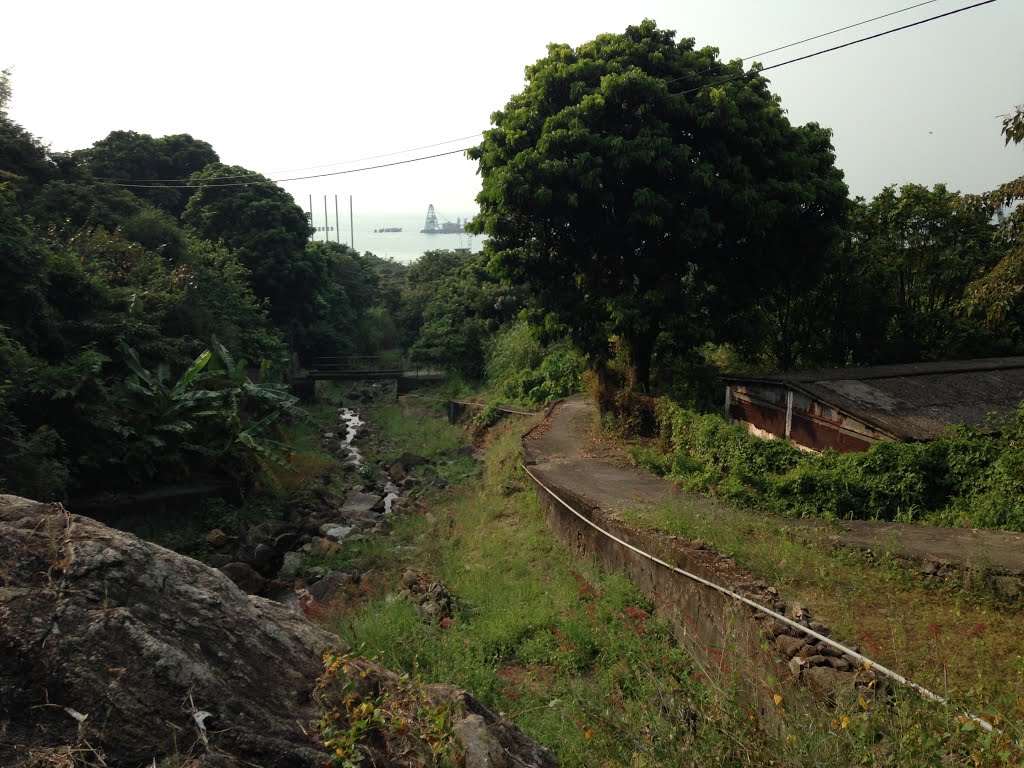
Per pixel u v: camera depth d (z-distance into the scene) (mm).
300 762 2984
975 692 4953
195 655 3166
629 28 18109
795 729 4055
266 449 16875
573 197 15672
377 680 3754
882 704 4422
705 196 16328
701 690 5410
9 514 3504
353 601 11586
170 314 18953
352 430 30094
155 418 14977
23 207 19297
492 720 4066
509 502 16203
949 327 20516
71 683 2754
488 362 34406
